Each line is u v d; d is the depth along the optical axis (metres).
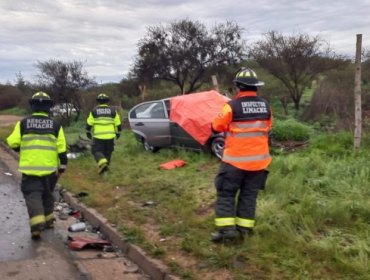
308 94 22.80
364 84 17.58
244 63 28.38
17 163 14.08
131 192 8.92
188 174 9.98
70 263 5.98
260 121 5.88
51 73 29.30
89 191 9.28
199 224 6.66
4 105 48.97
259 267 5.12
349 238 5.70
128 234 6.55
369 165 8.62
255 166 5.82
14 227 7.43
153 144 13.02
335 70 19.28
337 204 6.51
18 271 5.66
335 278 4.77
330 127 14.22
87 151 13.90
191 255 5.68
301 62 19.91
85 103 28.84
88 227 7.57
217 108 11.77
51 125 7.04
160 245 6.08
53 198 7.42
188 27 28.92
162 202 8.08
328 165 8.83
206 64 28.98
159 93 29.39
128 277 5.57
